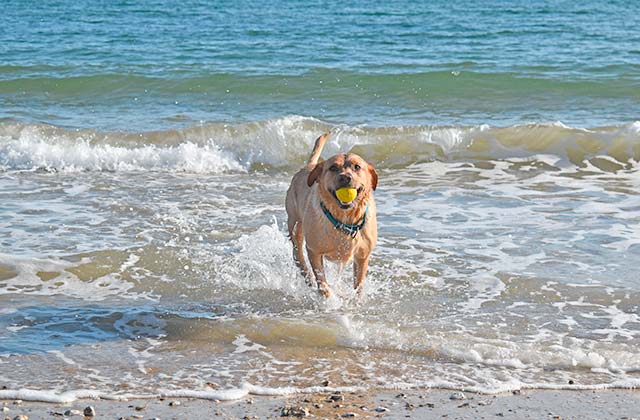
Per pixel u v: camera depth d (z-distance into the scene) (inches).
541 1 1457.9
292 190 251.0
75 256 265.1
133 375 185.8
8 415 165.0
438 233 295.0
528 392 177.6
